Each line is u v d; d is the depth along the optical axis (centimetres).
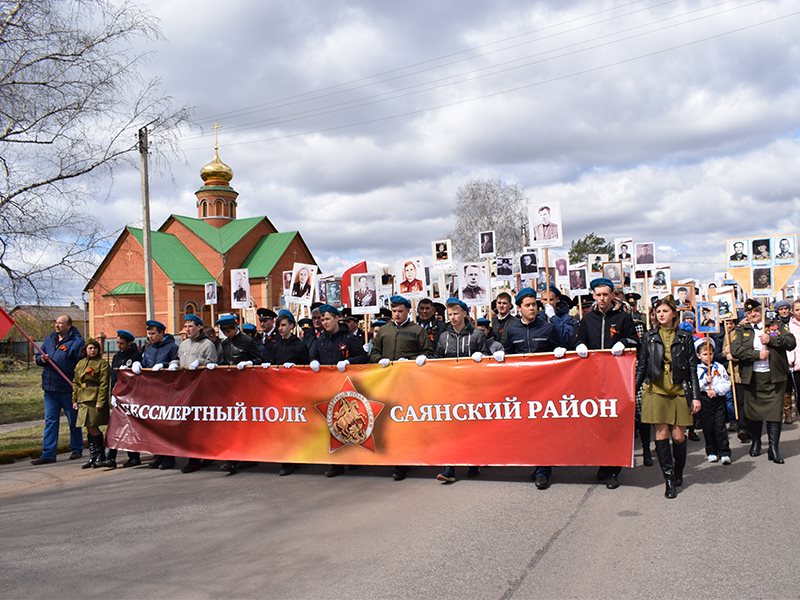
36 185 1405
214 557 507
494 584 425
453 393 723
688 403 634
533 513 583
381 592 421
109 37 1380
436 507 616
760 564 444
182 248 5050
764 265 1152
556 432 680
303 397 803
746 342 819
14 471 919
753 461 802
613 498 629
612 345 727
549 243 1162
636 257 1526
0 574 491
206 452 857
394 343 793
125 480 827
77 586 461
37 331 1638
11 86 1291
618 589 410
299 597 420
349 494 687
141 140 1535
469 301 1257
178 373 884
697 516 561
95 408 924
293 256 5312
